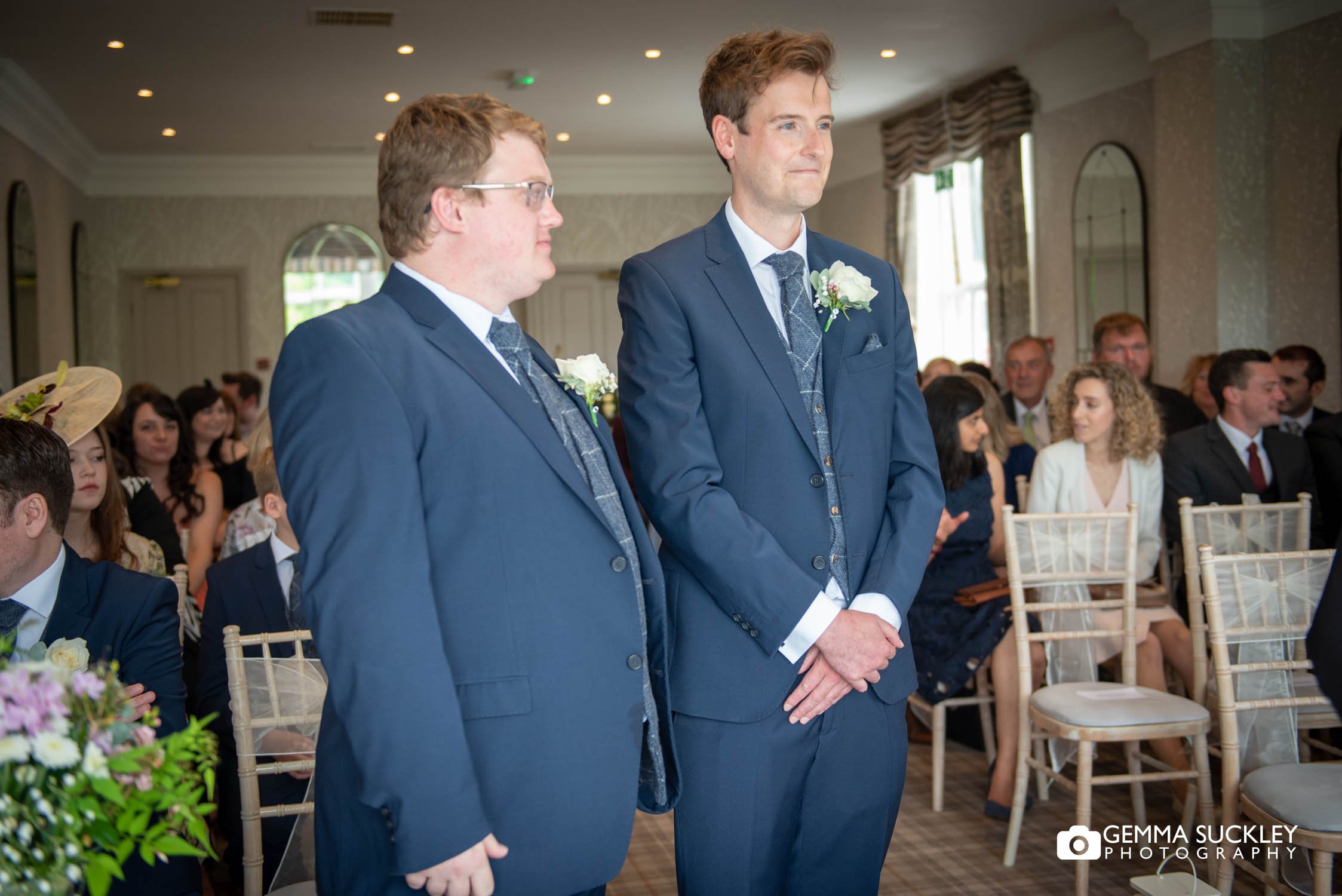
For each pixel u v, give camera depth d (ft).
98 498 8.82
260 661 7.18
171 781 3.91
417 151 4.80
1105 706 9.72
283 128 29.96
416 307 4.86
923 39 23.61
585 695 4.77
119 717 3.92
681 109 29.17
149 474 14.30
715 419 6.16
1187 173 20.72
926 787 12.67
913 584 6.23
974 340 28.60
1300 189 19.51
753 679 6.01
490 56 23.94
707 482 5.98
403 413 4.48
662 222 36.47
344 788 4.69
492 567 4.63
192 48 22.81
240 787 7.16
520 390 4.91
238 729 6.95
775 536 6.07
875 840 6.39
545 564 4.73
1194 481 13.35
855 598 6.16
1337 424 13.61
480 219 4.82
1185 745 12.11
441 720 4.26
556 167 35.53
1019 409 19.90
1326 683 6.34
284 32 21.90
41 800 3.51
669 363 6.13
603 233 36.27
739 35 6.35
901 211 30.83
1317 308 19.29
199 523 14.51
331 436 4.39
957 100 27.37
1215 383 13.53
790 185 6.11
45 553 6.12
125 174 33.30
